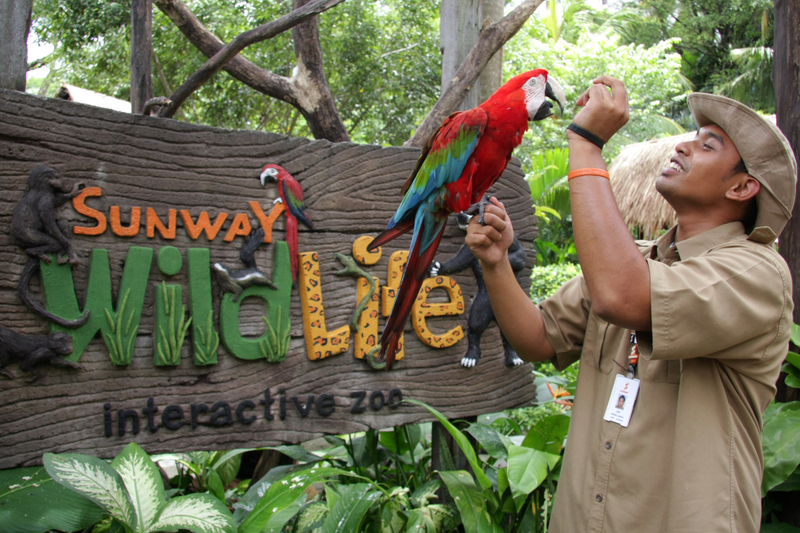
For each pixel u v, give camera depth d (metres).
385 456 2.62
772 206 1.20
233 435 1.89
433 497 2.11
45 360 1.61
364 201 2.15
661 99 11.95
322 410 2.05
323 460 2.56
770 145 1.17
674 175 1.29
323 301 2.07
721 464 1.11
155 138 1.78
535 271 6.04
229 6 7.27
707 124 1.29
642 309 1.11
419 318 2.23
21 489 1.53
